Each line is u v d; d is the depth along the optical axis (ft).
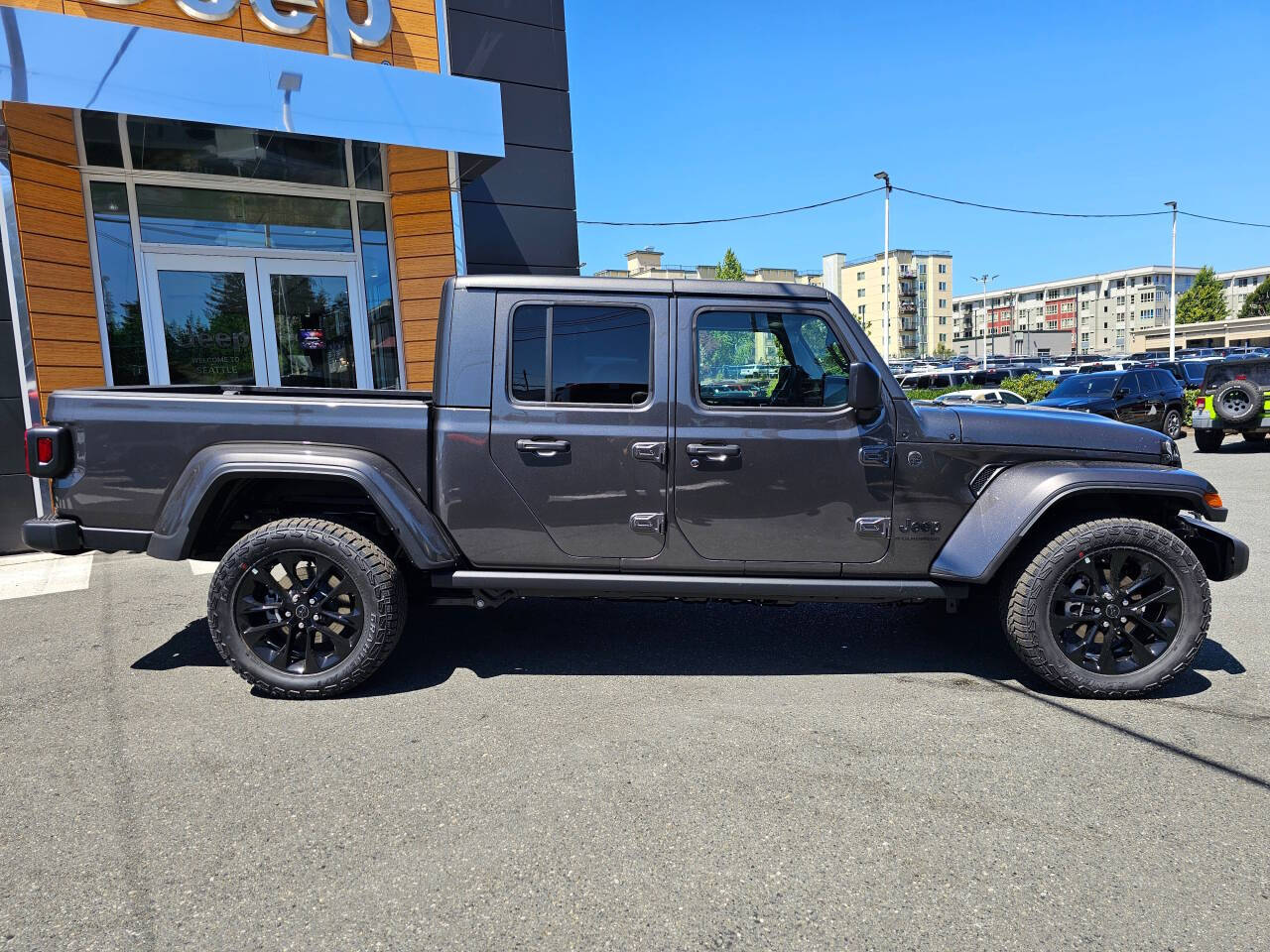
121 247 25.63
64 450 11.89
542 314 11.94
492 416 11.89
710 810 8.86
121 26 20.75
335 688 11.84
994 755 10.12
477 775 9.65
